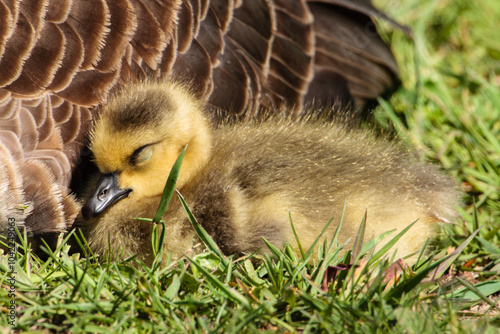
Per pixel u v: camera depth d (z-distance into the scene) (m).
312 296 5.36
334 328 5.09
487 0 11.87
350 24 8.74
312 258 6.21
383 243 6.33
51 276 5.67
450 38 11.30
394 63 9.14
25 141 5.96
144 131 6.15
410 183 6.55
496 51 10.87
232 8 7.34
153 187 6.45
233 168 6.24
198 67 6.89
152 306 5.34
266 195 6.10
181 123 6.39
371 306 5.34
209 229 6.05
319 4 8.52
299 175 6.23
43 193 6.02
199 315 5.36
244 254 6.09
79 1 6.40
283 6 7.88
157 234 6.03
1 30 6.08
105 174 6.26
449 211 6.72
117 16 6.53
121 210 6.30
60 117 6.14
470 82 9.84
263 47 7.50
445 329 5.19
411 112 9.14
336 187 6.25
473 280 6.25
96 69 6.36
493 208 7.47
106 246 6.23
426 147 8.34
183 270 5.55
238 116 7.13
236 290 5.71
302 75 7.80
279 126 6.83
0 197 5.84
